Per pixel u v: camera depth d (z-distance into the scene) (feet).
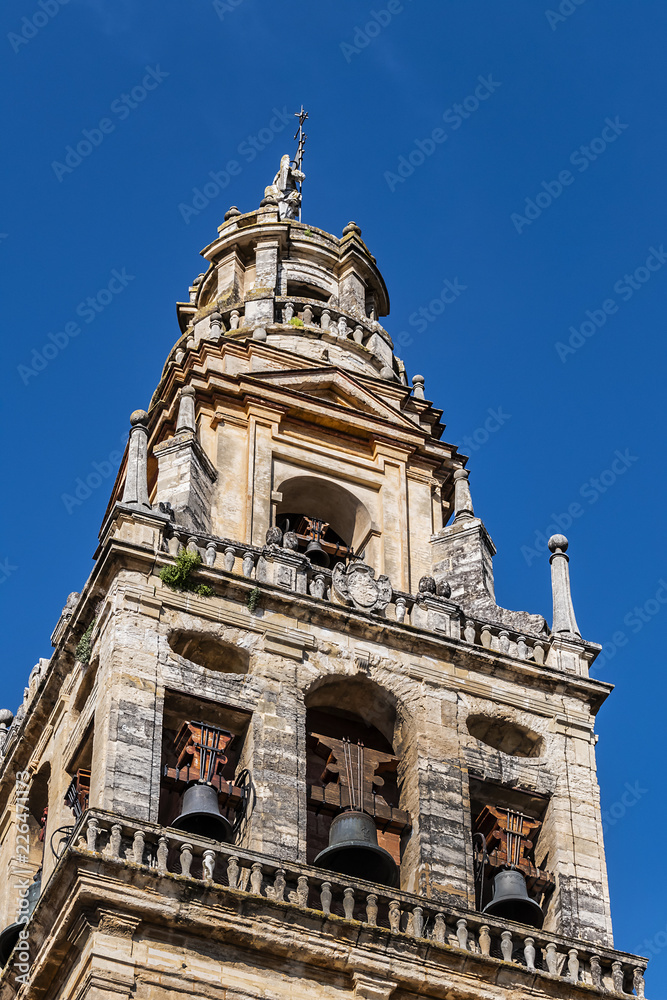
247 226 193.88
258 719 142.51
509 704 152.56
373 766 148.56
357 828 139.74
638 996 138.31
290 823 138.00
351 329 187.21
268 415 170.09
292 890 132.67
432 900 136.05
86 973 124.88
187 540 150.41
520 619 161.48
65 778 147.64
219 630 146.20
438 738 147.74
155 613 145.07
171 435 172.45
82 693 148.46
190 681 142.61
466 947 135.23
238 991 127.44
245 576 148.87
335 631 149.69
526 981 135.13
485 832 147.64
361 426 172.65
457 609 155.63
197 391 170.30
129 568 146.51
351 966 130.82
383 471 171.94
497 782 148.36
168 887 128.47
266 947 129.39
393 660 150.41
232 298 187.62
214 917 128.67
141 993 124.98
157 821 134.21
